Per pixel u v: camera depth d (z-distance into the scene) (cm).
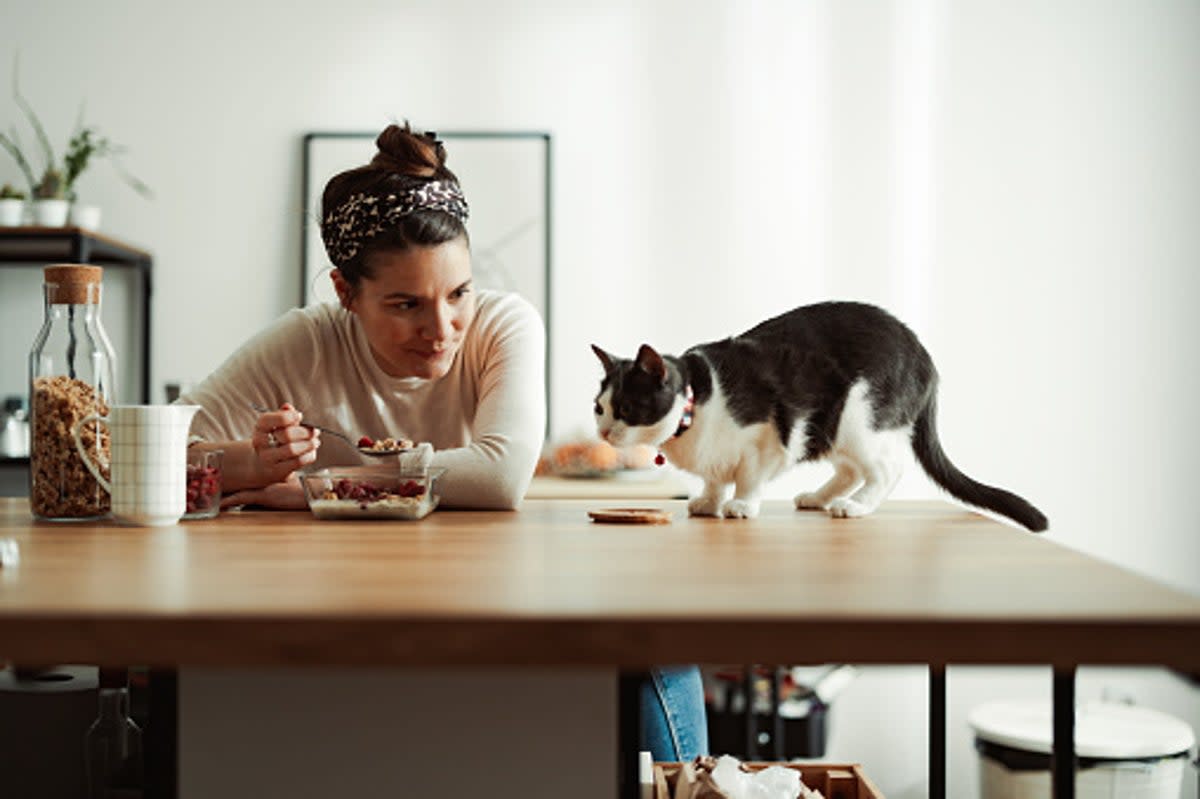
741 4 317
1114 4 313
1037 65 315
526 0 317
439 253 137
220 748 82
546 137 315
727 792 113
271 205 316
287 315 163
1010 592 76
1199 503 313
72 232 268
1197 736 299
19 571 84
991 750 239
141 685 159
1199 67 312
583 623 67
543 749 82
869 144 316
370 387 159
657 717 150
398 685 82
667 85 317
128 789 125
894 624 67
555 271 317
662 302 318
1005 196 315
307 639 67
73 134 314
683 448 124
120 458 114
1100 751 218
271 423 133
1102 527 314
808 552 96
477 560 91
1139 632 66
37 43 314
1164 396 314
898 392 126
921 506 141
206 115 315
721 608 70
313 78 316
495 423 140
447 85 317
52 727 126
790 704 270
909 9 316
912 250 316
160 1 315
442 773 82
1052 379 314
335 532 111
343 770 82
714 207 317
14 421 284
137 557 92
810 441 126
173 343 315
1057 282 315
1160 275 313
